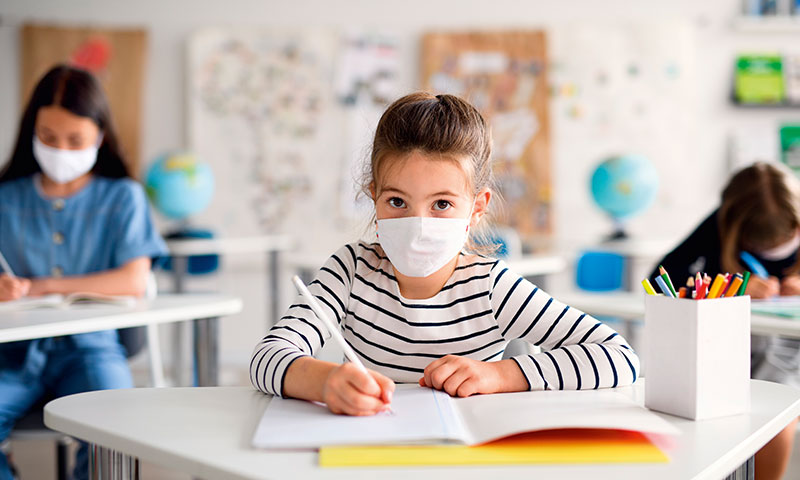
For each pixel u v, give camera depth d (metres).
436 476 0.56
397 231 0.89
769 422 0.72
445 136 0.89
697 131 4.08
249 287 4.12
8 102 4.02
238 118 4.10
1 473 1.34
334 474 0.57
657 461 0.60
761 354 1.79
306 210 4.13
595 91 4.09
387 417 0.70
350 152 4.11
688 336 0.73
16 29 4.01
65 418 0.74
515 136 4.10
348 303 1.04
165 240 3.30
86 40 4.04
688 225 4.09
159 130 4.09
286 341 0.90
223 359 4.07
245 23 4.10
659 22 4.07
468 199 0.92
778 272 1.84
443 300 1.01
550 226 4.09
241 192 4.12
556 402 0.74
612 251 3.15
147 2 4.07
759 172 1.82
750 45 4.07
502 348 1.02
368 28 4.11
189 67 4.07
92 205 1.82
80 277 1.70
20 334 1.17
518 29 4.09
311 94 4.11
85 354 1.58
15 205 1.80
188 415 0.74
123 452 0.67
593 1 4.09
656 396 0.76
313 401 0.77
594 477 0.56
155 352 1.95
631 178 3.35
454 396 0.80
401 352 1.01
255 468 0.58
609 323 3.21
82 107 1.74
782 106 4.06
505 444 0.63
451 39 4.09
